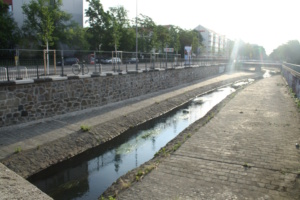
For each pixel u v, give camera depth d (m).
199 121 14.08
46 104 13.11
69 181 8.74
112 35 42.12
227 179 7.21
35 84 12.46
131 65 20.72
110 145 11.80
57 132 11.48
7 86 11.33
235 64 61.28
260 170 7.68
